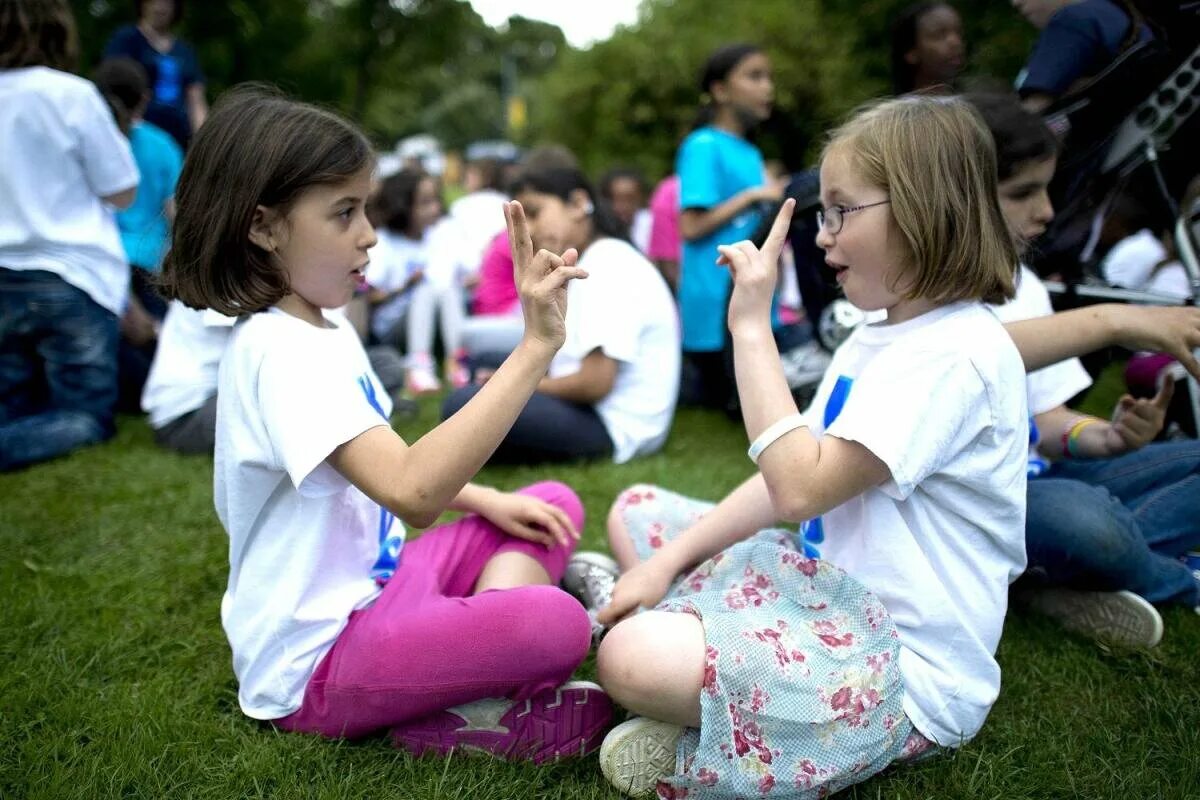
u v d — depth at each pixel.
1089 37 2.56
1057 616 1.98
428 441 1.35
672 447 3.44
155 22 5.32
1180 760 1.50
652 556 1.75
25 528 2.52
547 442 3.10
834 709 1.34
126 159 3.37
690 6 9.56
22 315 3.23
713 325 4.07
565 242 3.18
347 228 1.48
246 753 1.50
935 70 3.23
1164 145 2.39
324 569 1.50
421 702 1.48
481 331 4.86
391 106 24.00
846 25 7.02
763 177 4.23
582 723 1.52
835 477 1.37
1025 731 1.60
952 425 1.37
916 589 1.40
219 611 2.03
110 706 1.65
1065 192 2.49
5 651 1.85
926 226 1.41
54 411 3.35
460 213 5.95
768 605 1.44
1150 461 2.10
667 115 9.34
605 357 3.09
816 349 2.97
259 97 1.52
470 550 1.78
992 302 1.51
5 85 3.11
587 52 10.20
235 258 1.45
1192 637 1.88
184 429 3.22
